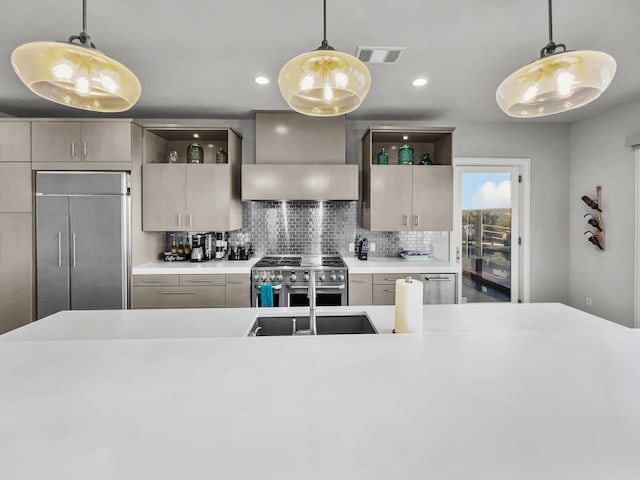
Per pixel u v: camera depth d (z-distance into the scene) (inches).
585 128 154.7
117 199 125.1
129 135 126.1
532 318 65.8
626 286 137.4
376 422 24.2
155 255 146.3
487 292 166.2
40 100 128.3
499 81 115.3
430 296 132.6
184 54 96.1
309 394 28.1
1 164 123.9
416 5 74.9
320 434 22.8
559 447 21.6
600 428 23.5
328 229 159.2
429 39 88.7
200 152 145.9
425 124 159.5
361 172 158.2
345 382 30.2
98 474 19.2
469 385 29.7
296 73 48.1
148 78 111.9
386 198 141.1
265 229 158.6
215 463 20.1
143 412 25.4
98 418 24.6
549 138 163.5
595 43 90.3
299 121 141.9
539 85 46.8
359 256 151.7
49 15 77.4
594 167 150.4
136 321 64.5
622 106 137.5
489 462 20.3
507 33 86.1
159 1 73.0
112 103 53.4
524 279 165.2
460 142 161.2
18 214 124.7
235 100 131.3
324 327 72.6
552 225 165.2
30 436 22.5
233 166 141.9
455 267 133.2
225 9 75.9
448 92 125.0
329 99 54.7
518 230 167.2
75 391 28.5
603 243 147.1
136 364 34.0
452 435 22.7
